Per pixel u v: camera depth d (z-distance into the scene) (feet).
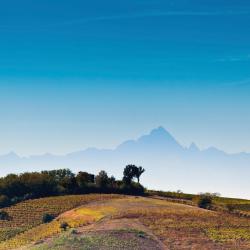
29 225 524.11
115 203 554.87
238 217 471.21
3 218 549.54
